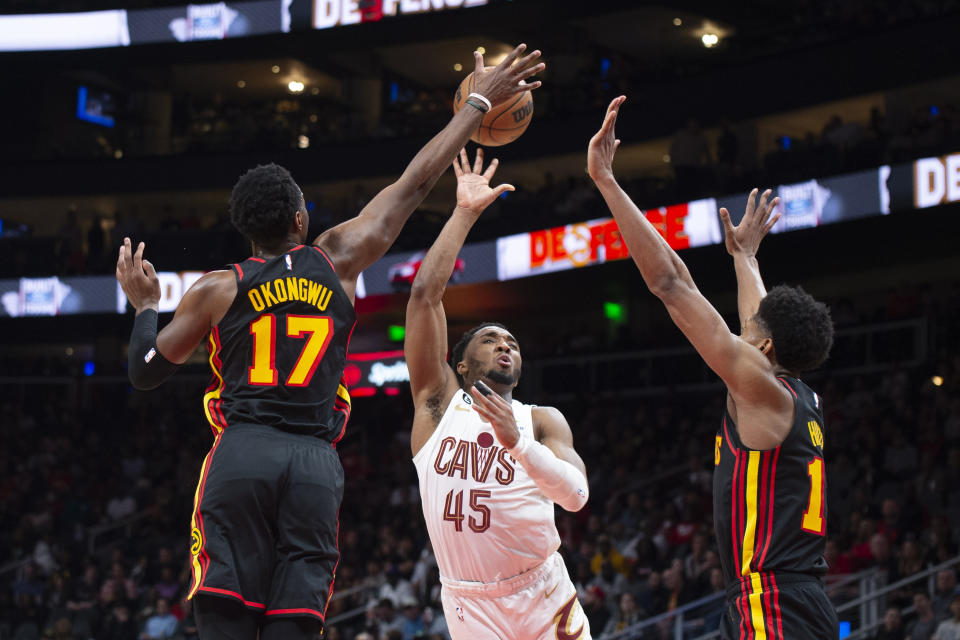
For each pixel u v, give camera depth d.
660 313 21.84
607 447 16.98
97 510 19.14
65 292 23.39
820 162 17.25
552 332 24.03
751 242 4.22
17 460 21.11
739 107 20.34
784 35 20.70
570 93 22.89
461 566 4.02
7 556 18.09
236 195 3.18
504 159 22.95
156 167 25.12
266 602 2.86
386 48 25.98
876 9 19.12
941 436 13.14
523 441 3.57
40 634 15.77
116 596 15.70
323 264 3.14
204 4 25.53
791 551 3.27
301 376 3.02
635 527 13.81
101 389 23.80
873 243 17.91
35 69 26.27
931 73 17.91
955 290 17.64
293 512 2.91
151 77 27.41
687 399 18.48
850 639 9.86
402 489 17.03
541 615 4.00
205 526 2.88
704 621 10.34
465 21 23.45
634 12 23.55
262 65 26.94
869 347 16.72
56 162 25.50
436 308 4.16
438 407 4.16
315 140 25.16
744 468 3.33
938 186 15.63
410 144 23.75
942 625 8.80
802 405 3.38
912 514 11.34
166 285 22.67
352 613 13.59
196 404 22.62
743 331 3.85
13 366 24.34
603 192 3.49
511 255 20.36
